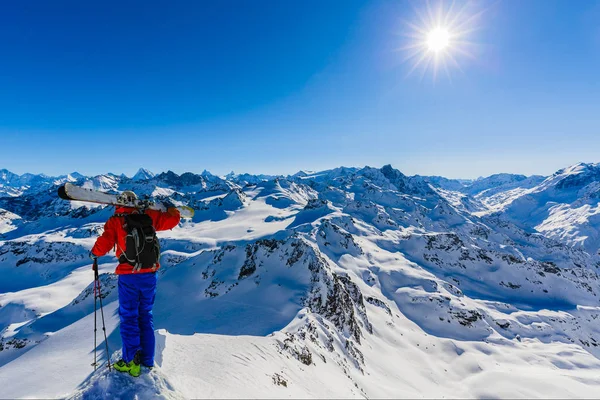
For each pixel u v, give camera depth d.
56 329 58.91
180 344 15.02
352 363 44.56
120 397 4.71
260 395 10.48
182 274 73.06
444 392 59.00
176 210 5.43
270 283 61.19
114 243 4.77
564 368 94.06
